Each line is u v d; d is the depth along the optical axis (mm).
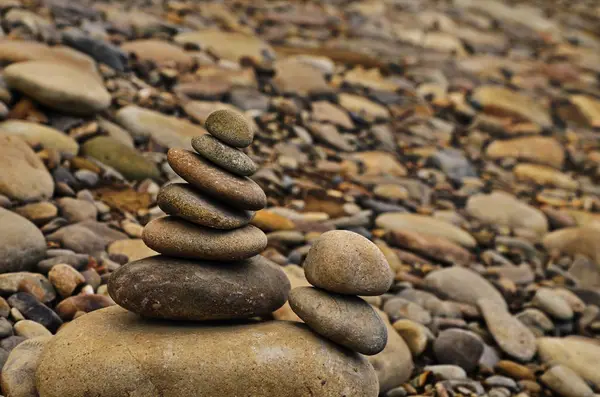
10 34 1950
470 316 1485
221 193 1132
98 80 1864
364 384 1134
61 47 1913
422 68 2932
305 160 1961
